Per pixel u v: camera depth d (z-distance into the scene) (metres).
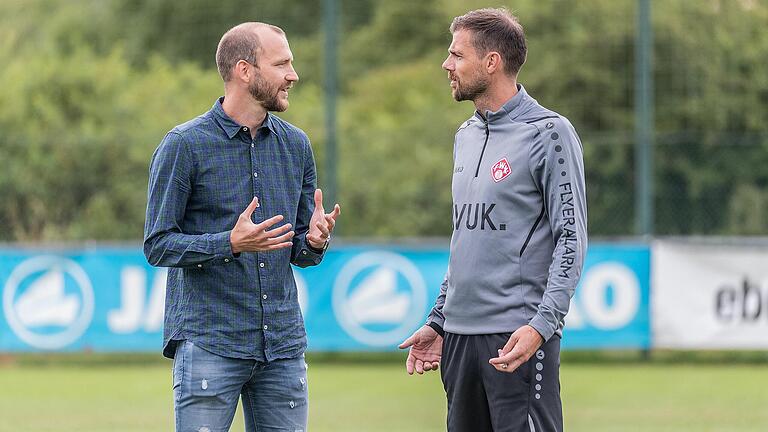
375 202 61.06
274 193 17.69
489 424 17.86
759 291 45.81
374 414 35.03
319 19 71.62
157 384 43.16
